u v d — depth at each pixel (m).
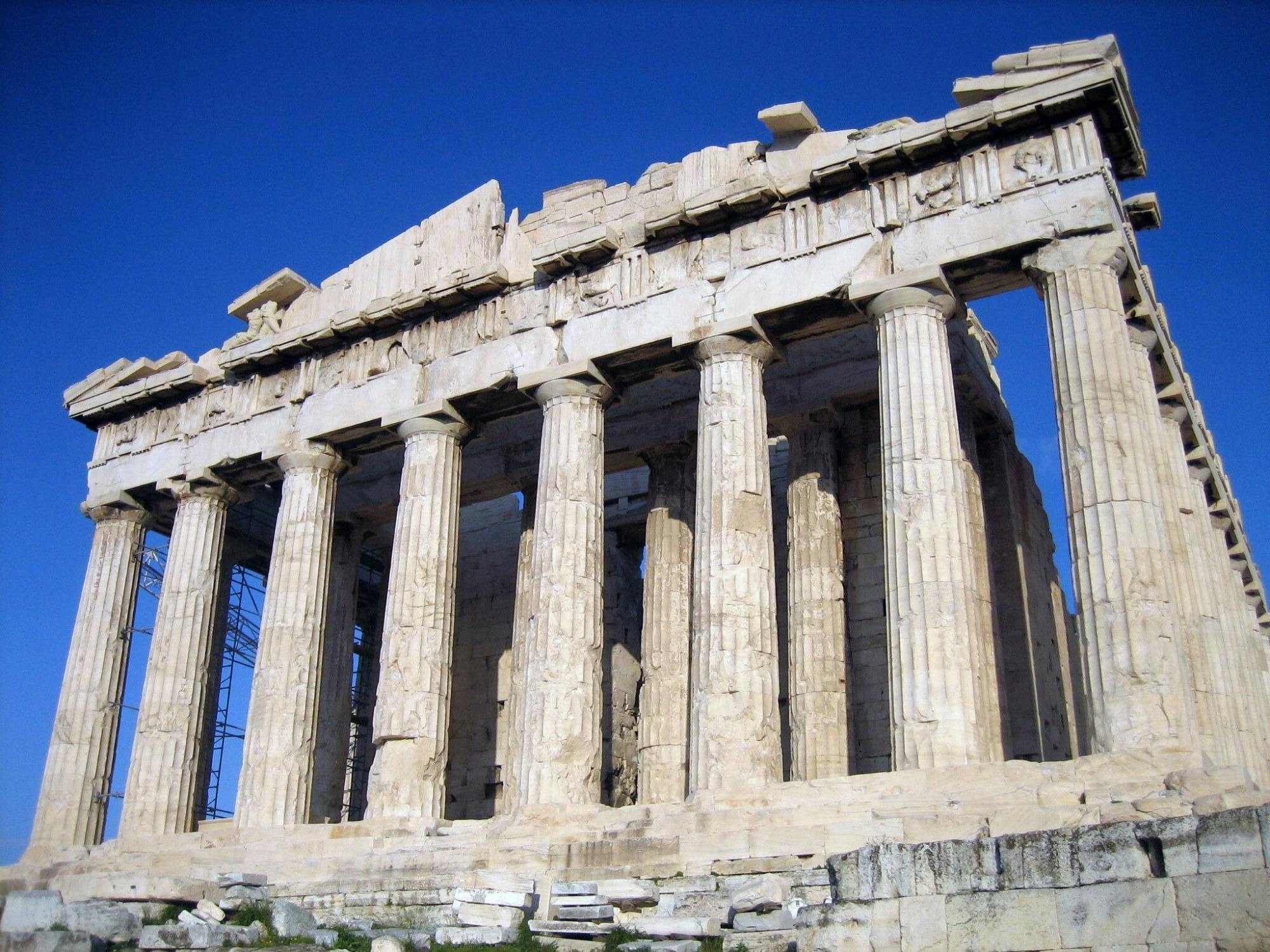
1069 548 24.05
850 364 33.53
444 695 31.12
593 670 29.08
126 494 38.91
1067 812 19.55
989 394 33.25
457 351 33.53
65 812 36.12
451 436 33.38
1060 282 25.48
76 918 18.47
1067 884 14.74
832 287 28.22
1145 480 23.64
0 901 18.80
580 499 30.14
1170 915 13.91
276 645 33.31
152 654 35.97
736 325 29.05
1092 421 24.12
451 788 41.28
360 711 45.62
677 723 32.81
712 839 23.12
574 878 24.19
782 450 38.06
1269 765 32.16
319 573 34.44
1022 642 31.77
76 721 37.16
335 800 38.38
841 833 21.81
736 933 18.56
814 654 31.23
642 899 21.41
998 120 26.89
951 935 15.33
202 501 37.47
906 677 24.23
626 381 31.81
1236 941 13.38
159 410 39.50
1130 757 21.36
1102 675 22.58
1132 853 14.40
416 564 31.89
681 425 35.78
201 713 35.81
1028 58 27.00
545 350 31.88
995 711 28.66
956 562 24.88
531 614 29.62
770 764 26.19
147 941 18.67
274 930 20.00
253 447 36.41
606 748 38.47
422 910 23.67
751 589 27.33
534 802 27.64
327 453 35.38
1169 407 31.84
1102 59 26.23
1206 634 30.64
